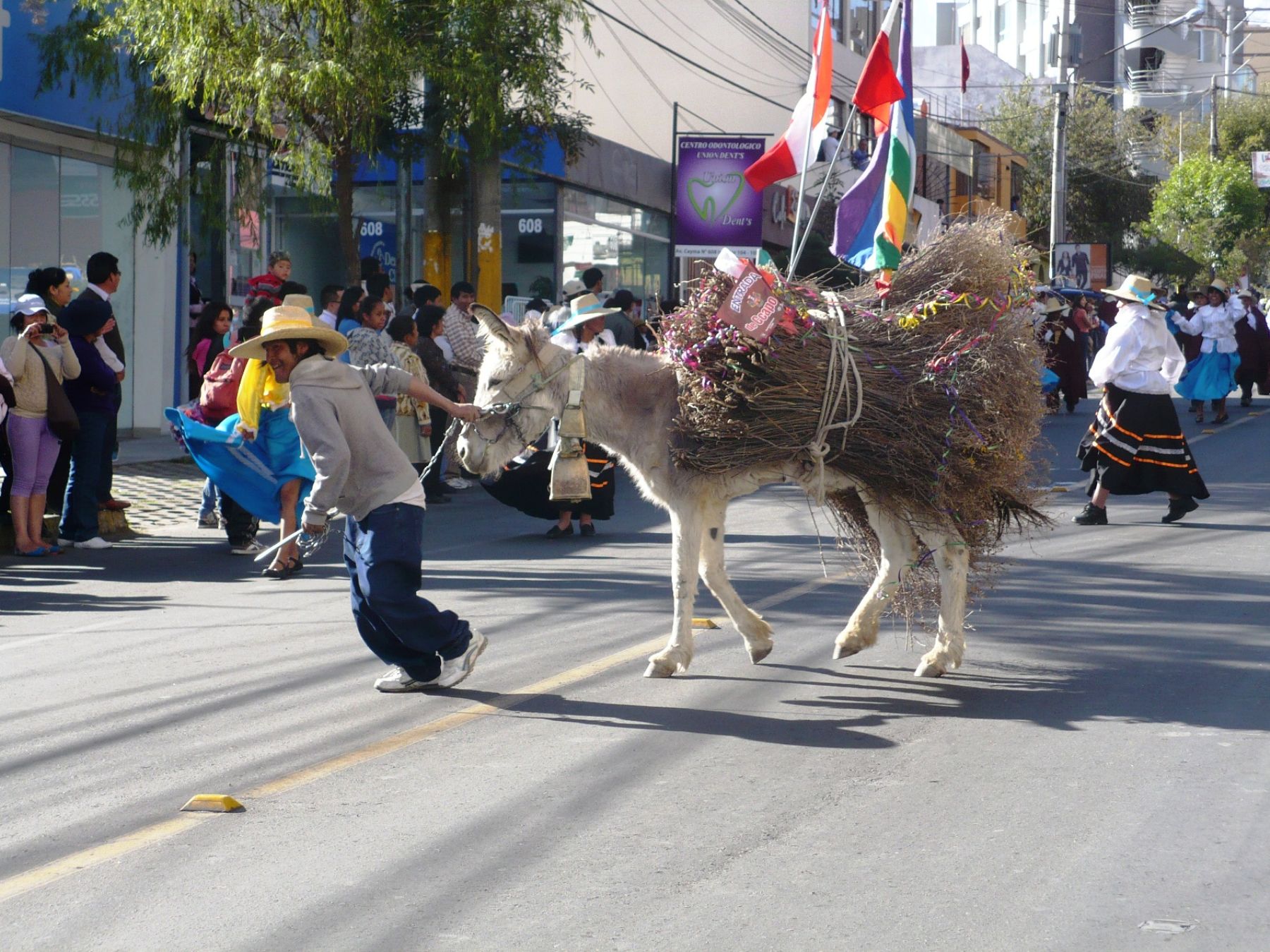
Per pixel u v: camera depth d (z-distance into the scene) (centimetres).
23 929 409
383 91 1634
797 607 865
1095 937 389
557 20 1762
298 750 582
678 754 569
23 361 1102
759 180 876
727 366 652
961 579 688
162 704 661
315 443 632
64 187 1762
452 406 685
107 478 1252
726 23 3712
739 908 413
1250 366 2530
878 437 657
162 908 423
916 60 5853
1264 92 8394
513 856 460
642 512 1377
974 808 498
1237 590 905
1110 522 1231
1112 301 3481
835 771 545
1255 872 434
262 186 1958
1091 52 8119
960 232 681
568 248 2742
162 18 1558
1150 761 550
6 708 661
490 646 771
